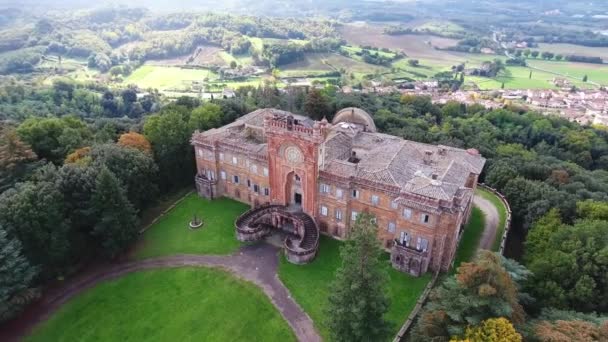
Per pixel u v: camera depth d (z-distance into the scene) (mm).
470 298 49469
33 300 71188
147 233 90312
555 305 64812
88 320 68625
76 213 77938
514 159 127438
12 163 83750
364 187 78500
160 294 73750
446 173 78000
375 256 49594
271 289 74000
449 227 72000
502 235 87812
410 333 59469
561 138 163750
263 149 91062
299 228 86188
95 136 107938
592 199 93250
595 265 66250
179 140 107312
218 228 91438
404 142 92562
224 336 65188
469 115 190500
